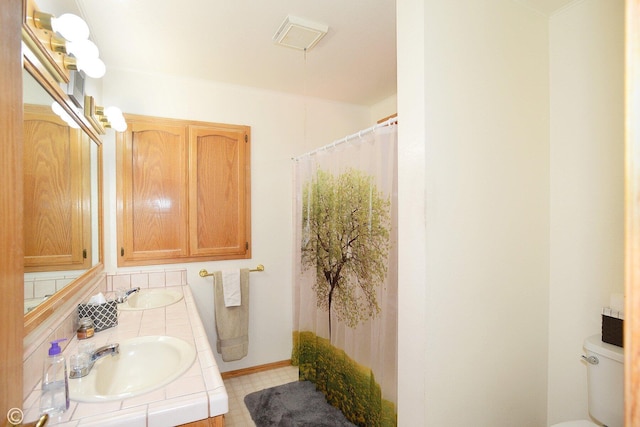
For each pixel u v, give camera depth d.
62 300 1.26
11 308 0.62
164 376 1.17
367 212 1.84
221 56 2.12
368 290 1.83
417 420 1.17
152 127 2.35
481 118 1.29
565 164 1.51
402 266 1.23
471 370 1.27
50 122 1.21
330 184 2.21
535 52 1.50
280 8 1.62
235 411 2.17
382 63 2.24
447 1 1.18
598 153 1.39
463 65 1.23
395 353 1.63
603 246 1.38
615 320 1.29
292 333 2.87
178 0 1.54
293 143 2.88
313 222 2.45
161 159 2.38
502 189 1.37
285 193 2.85
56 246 1.27
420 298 1.16
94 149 1.85
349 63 2.24
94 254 1.86
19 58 0.67
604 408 1.28
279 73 2.40
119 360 1.25
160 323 1.55
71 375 1.04
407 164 1.21
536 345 1.51
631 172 0.33
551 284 1.56
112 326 1.48
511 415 1.42
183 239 2.45
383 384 1.68
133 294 2.09
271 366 2.81
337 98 2.98
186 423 0.87
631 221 0.33
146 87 2.35
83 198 1.62
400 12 1.23
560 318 1.52
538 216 1.51
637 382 0.33
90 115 1.65
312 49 2.04
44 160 1.16
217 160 2.57
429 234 1.14
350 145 2.00
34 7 0.97
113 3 1.56
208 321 2.56
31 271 1.05
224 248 2.60
